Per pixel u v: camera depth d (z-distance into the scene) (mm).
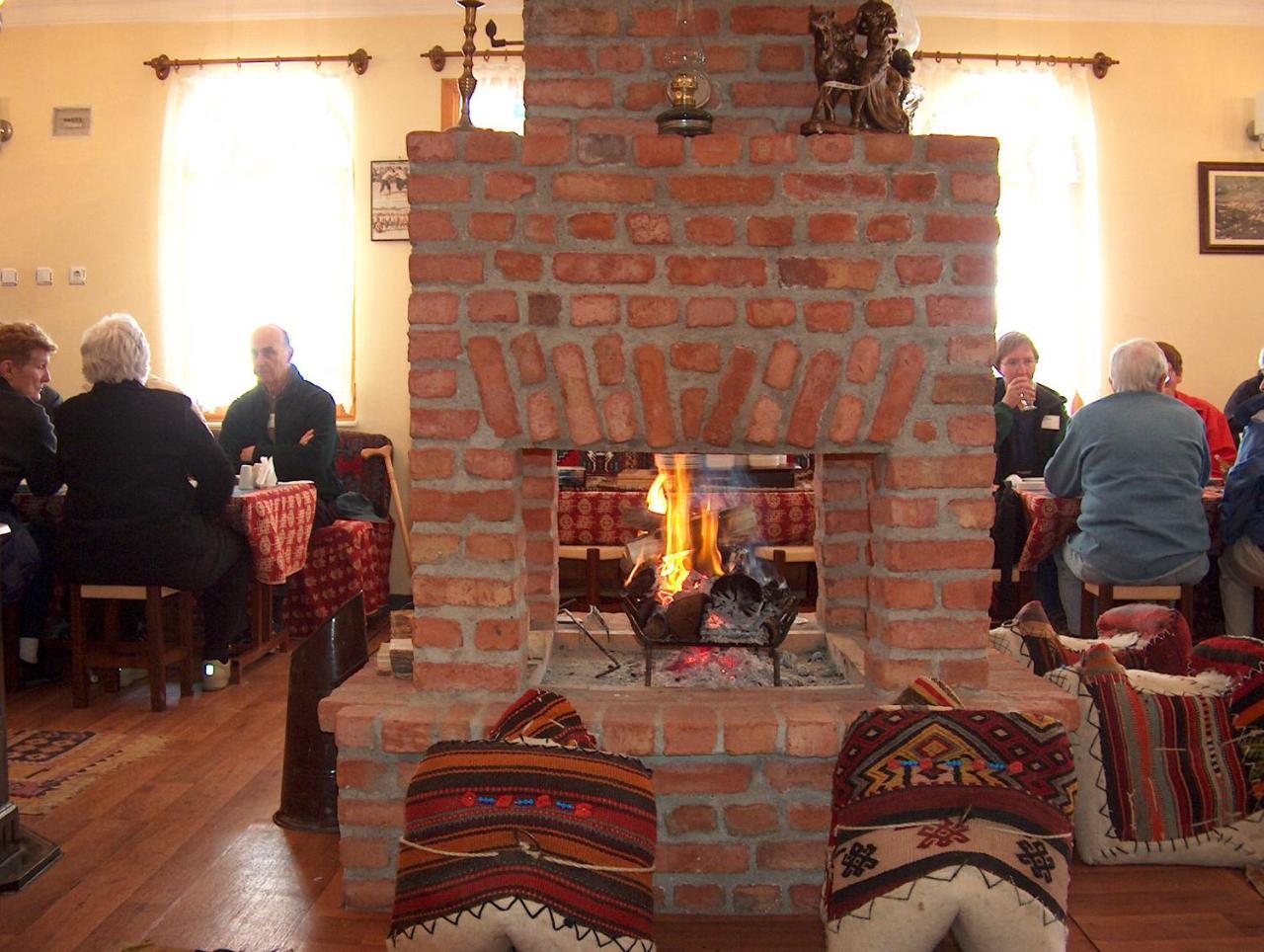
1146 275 5688
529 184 2174
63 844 2484
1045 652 2719
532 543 2820
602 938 1602
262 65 5594
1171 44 5625
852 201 2164
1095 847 2359
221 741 3260
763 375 2188
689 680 2529
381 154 5582
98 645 3859
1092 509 3758
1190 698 2406
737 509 2871
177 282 5680
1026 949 1631
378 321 5652
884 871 1666
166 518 3520
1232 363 5738
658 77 2332
